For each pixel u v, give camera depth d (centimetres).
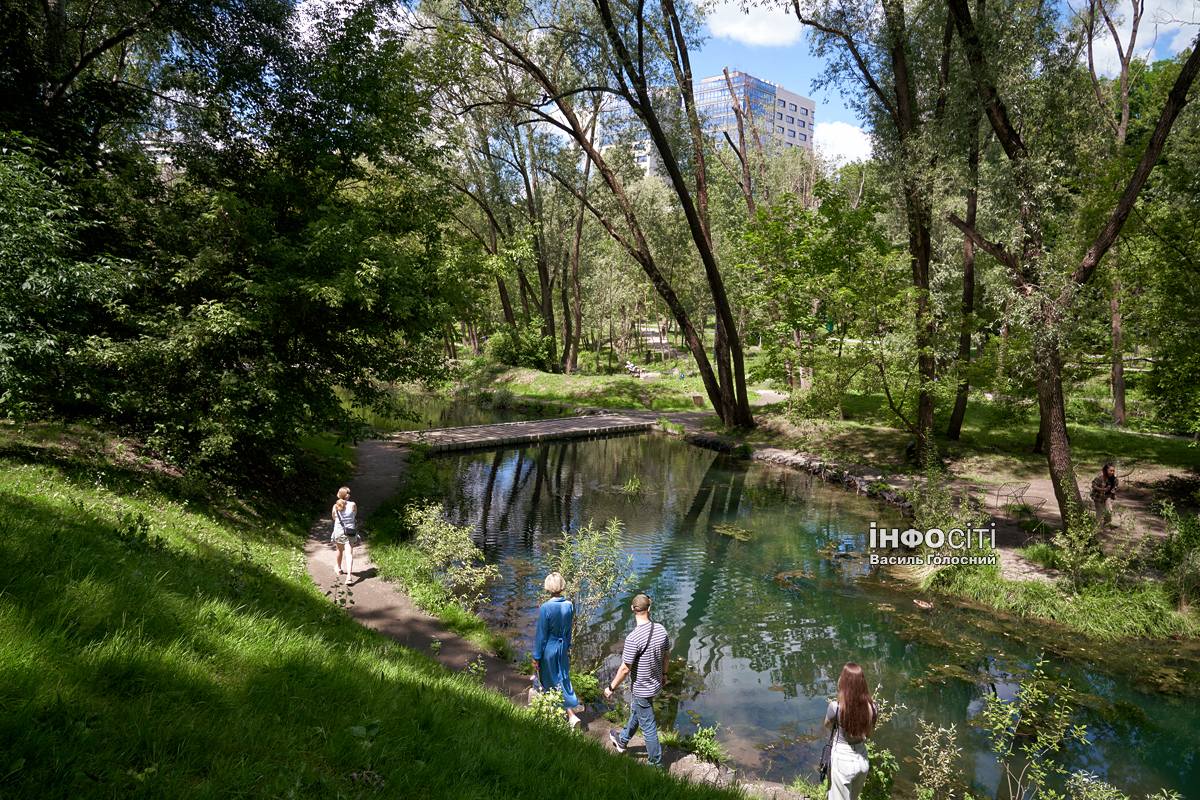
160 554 593
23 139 844
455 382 4544
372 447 2350
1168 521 1336
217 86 1300
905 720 823
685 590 1266
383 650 637
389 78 1403
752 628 1100
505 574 1273
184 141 1400
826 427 2556
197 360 1113
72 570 423
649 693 649
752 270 2805
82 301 971
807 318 2403
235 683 385
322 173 1391
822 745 757
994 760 742
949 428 2409
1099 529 1317
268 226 1230
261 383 1140
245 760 303
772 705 852
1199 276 1619
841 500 1970
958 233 3020
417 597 985
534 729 505
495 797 354
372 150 1361
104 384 1023
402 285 1277
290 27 1391
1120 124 2350
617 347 6812
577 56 2342
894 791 675
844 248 2595
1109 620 1073
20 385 810
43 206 827
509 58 2492
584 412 3791
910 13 1894
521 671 815
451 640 870
